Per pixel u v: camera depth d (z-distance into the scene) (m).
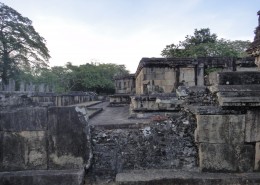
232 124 4.10
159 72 11.97
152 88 11.87
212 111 4.10
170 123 4.47
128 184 3.80
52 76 32.91
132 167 4.31
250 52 7.40
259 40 6.77
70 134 4.23
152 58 11.88
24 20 26.33
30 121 4.21
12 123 4.19
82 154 4.24
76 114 4.26
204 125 4.12
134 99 7.96
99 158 4.36
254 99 3.95
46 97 14.33
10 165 4.16
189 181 3.85
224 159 4.10
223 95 4.05
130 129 4.45
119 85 21.77
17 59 26.77
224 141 4.10
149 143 4.38
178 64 12.03
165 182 3.86
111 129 4.46
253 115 4.07
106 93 34.75
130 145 4.38
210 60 12.30
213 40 23.61
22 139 4.19
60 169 4.19
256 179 3.83
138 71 14.39
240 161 4.09
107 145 4.38
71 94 18.17
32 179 3.93
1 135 4.18
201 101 4.79
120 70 40.25
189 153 4.32
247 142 4.09
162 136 4.40
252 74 4.21
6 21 25.06
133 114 7.79
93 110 10.55
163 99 7.84
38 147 4.21
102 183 4.16
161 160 4.33
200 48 20.75
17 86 16.09
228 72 4.26
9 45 25.19
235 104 3.96
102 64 38.56
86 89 34.31
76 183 3.93
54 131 4.23
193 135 4.39
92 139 4.41
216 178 3.85
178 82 12.02
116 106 14.92
